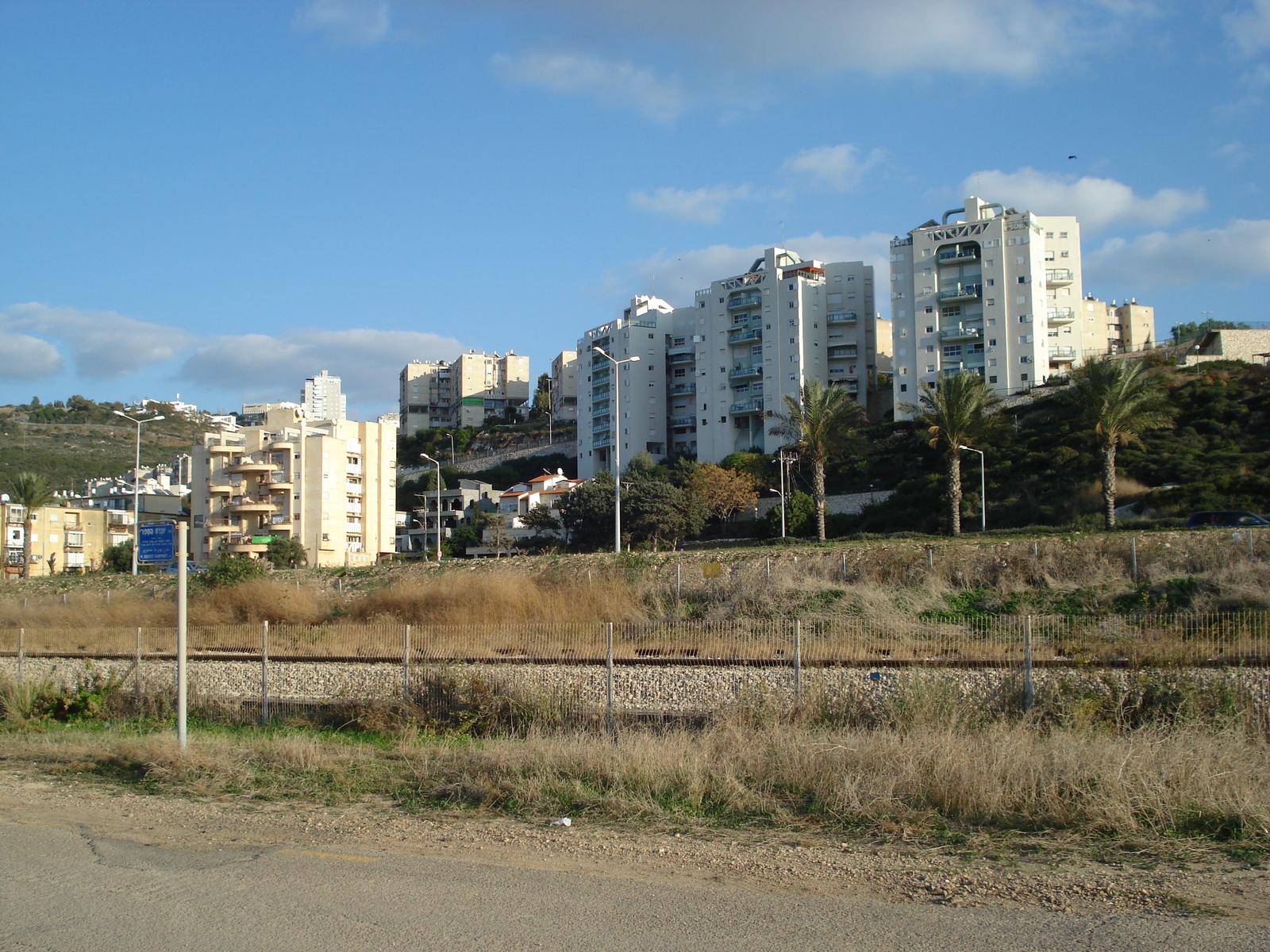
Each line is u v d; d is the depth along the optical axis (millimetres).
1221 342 87000
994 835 9742
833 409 49906
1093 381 45156
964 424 46688
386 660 22141
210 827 10508
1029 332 96375
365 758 14758
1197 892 7715
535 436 147375
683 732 14562
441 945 6645
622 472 108188
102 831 10297
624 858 9023
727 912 7316
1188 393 68438
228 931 7004
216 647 26188
